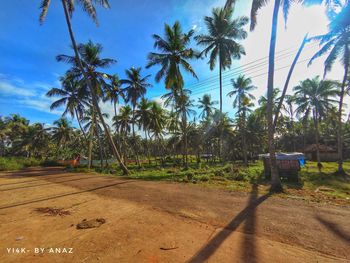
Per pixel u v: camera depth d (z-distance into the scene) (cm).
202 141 3828
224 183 1200
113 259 367
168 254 381
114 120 3481
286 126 5325
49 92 2866
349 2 1525
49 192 985
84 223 544
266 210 639
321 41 1767
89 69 2373
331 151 4312
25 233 488
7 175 1870
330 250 390
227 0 1313
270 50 1057
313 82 2747
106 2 1667
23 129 4769
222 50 2142
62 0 1692
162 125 3481
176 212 631
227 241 430
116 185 1174
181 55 2200
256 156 4688
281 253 380
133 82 2980
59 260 366
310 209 648
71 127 4431
